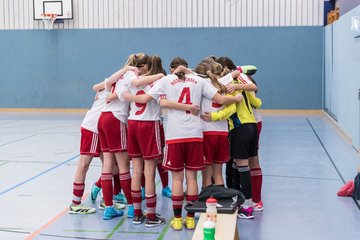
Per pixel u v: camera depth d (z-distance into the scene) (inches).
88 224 198.8
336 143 402.9
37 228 193.9
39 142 421.1
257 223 199.0
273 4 649.0
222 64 210.2
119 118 198.1
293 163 321.7
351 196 239.1
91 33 686.5
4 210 219.1
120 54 685.3
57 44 694.5
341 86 467.5
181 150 183.8
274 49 654.5
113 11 681.0
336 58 512.1
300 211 215.3
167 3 669.9
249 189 201.6
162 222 197.8
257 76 660.7
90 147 209.3
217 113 186.1
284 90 658.2
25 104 709.9
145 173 193.3
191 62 673.0
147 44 679.7
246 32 657.0
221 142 192.1
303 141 414.9
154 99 189.3
